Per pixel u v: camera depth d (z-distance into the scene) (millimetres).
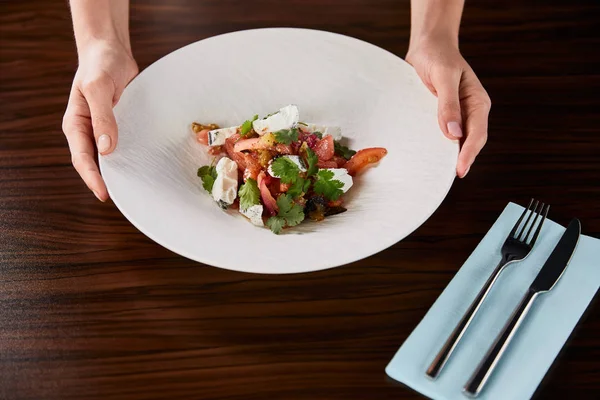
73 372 1179
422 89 1588
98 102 1488
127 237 1410
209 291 1309
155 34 1902
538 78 1776
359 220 1349
